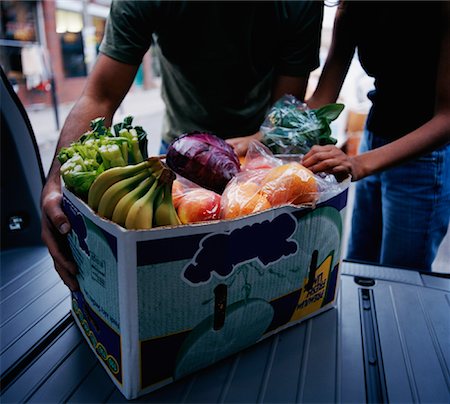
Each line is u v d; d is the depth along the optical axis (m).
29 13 9.88
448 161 1.36
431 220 1.40
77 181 0.66
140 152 0.73
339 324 0.83
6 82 1.17
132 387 0.62
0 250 1.21
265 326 0.75
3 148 1.19
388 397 0.66
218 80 1.38
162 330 0.62
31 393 0.65
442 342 0.78
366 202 1.62
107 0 12.44
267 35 1.33
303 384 0.68
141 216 0.58
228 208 0.70
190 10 1.24
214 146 0.83
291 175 0.73
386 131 1.40
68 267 0.74
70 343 0.77
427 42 1.20
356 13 1.33
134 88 14.84
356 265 1.07
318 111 1.06
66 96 10.89
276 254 0.71
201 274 0.62
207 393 0.65
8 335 0.79
